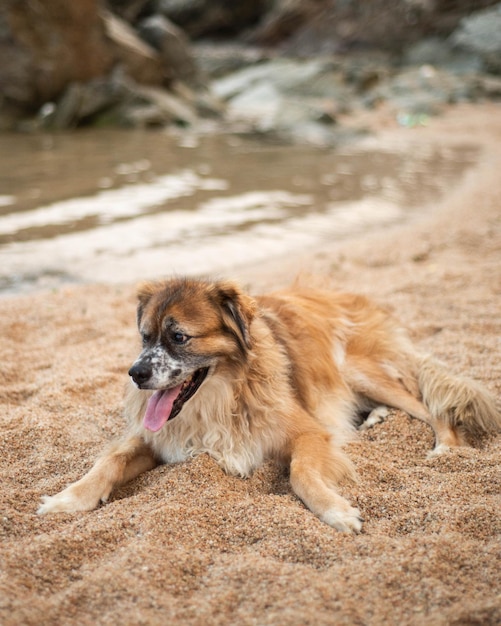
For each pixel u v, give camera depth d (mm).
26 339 2547
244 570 1433
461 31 12000
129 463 1818
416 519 1591
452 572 1425
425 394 2092
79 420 2021
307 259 3359
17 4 7352
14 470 1808
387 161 5918
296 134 7391
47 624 1325
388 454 1890
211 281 1884
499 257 3287
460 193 4660
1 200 4387
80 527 1569
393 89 9945
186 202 4449
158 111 7844
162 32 8898
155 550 1489
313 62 10875
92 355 2410
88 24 7867
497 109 9031
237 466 1802
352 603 1354
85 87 7770
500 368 2219
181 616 1342
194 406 1832
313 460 1757
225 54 12461
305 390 1996
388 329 2273
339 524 1579
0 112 7523
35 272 3197
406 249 3479
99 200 4449
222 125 8055
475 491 1674
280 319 2078
